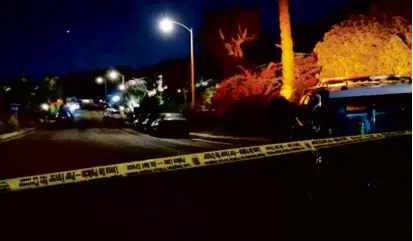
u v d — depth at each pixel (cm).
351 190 710
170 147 1928
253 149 784
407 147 680
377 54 2105
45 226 627
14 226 630
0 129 3394
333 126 816
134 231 589
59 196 823
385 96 785
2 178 1108
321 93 843
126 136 2936
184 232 579
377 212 634
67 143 2333
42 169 1262
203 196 791
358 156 711
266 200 736
